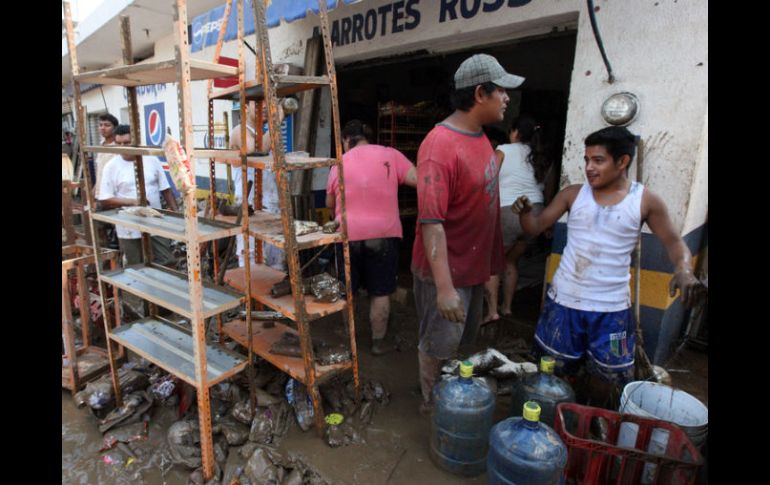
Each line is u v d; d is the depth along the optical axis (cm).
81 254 355
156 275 272
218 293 242
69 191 431
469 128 221
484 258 237
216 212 296
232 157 244
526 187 345
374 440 246
